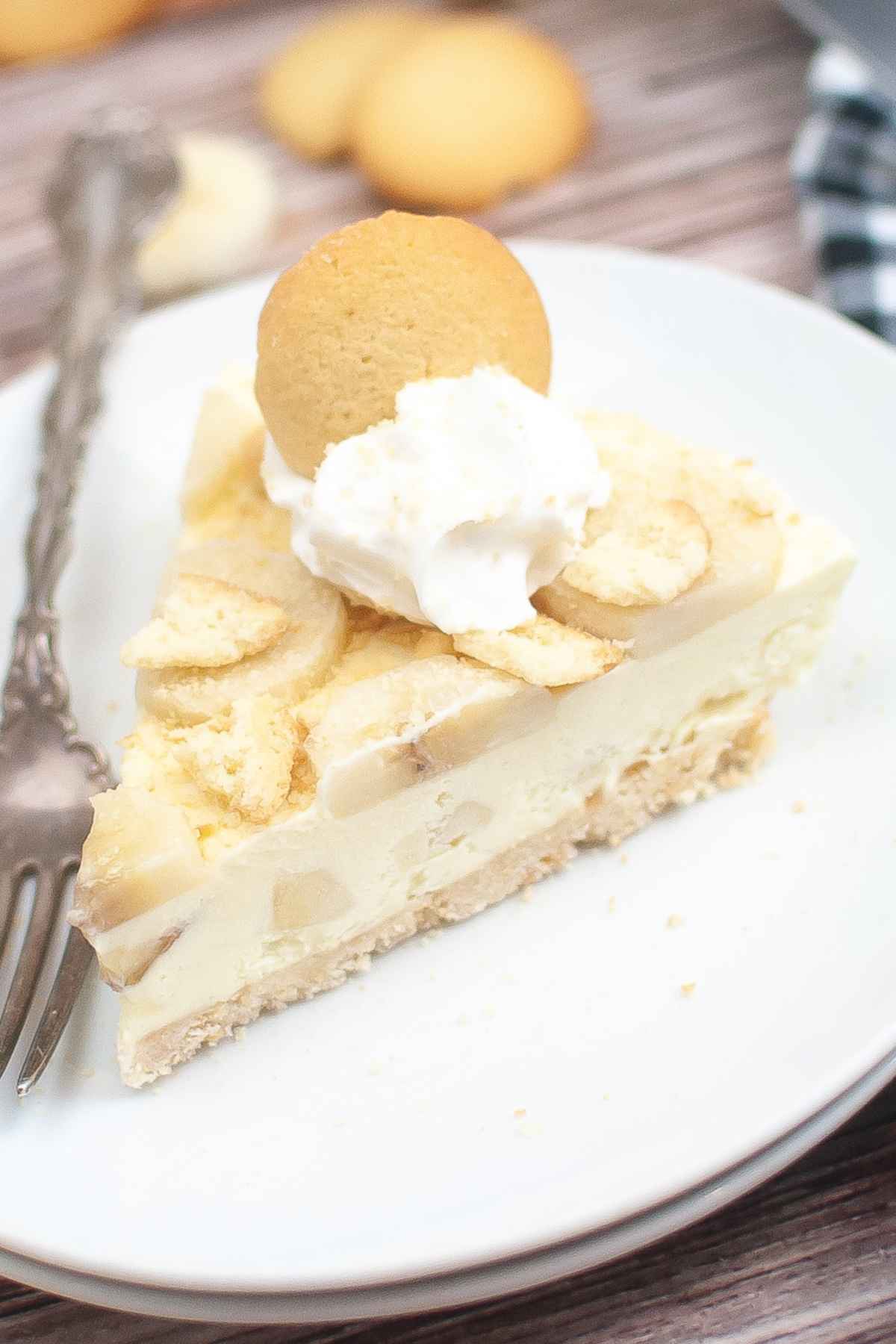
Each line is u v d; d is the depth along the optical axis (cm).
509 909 28
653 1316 24
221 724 27
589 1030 26
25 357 39
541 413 27
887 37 38
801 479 32
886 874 27
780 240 39
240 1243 24
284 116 43
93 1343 25
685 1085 25
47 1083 26
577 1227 23
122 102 45
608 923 28
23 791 28
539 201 41
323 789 26
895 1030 25
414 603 27
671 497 28
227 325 35
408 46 44
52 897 27
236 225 40
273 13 48
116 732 30
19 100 46
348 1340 25
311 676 27
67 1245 24
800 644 29
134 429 34
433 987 27
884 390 32
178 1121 26
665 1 47
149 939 26
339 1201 25
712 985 27
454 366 27
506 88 41
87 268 36
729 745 29
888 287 35
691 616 28
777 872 28
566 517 27
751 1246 25
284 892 27
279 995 27
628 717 28
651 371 34
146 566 32
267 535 29
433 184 40
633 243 40
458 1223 23
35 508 32
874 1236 25
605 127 43
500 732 27
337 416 27
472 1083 26
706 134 42
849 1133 26
